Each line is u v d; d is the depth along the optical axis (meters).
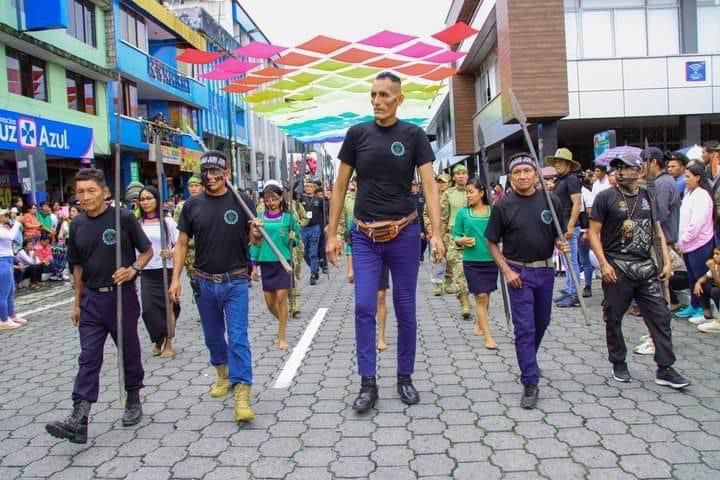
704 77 19.58
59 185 20.86
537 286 4.79
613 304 5.05
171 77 26.48
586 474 3.51
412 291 4.80
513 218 4.82
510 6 17.09
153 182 27.92
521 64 17.11
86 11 21.00
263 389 5.29
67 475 3.73
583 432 4.10
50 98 19.09
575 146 26.48
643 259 4.97
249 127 42.28
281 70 12.95
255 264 6.98
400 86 4.66
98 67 20.77
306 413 4.67
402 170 4.65
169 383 5.61
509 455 3.80
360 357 4.74
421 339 6.96
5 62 17.08
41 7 16.94
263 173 46.34
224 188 4.84
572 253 8.57
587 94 19.70
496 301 9.34
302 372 5.79
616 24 19.78
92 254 4.40
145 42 25.19
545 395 4.87
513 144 24.83
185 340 7.40
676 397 4.70
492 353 6.25
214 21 34.31
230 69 12.38
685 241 6.97
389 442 4.07
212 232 4.71
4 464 3.92
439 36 11.06
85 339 4.31
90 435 4.38
